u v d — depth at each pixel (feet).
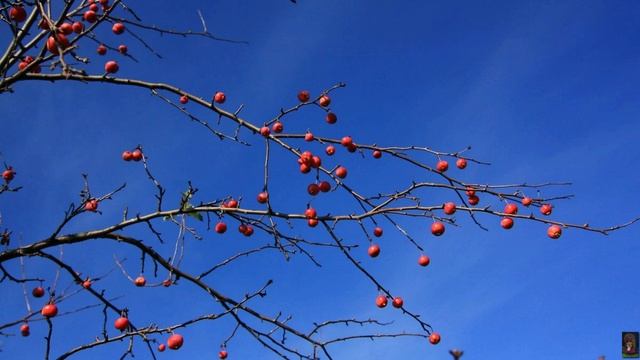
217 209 4.17
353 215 4.06
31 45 4.07
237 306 4.13
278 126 4.38
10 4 3.96
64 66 3.25
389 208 4.02
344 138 4.30
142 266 4.18
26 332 4.09
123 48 4.55
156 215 4.21
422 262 4.21
